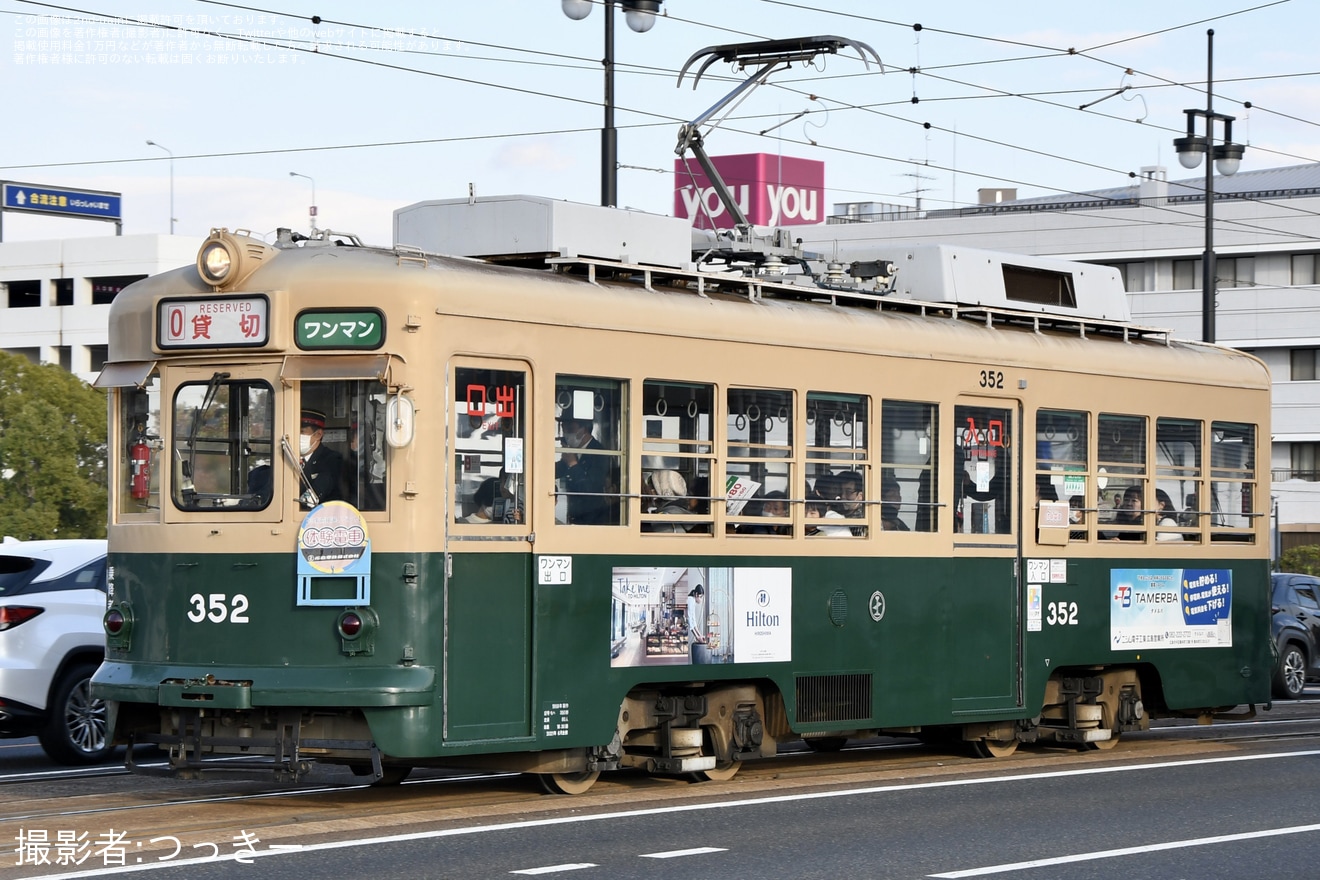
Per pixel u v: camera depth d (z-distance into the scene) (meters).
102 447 52.38
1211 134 32.91
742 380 13.32
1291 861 10.03
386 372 11.36
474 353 11.71
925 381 14.74
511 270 12.25
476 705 11.59
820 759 15.52
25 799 12.34
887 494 14.41
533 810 11.70
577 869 9.44
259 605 11.56
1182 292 63.12
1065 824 11.38
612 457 12.50
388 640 11.31
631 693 12.77
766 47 16.73
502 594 11.79
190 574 11.77
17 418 50.50
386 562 11.35
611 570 12.41
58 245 83.81
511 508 11.91
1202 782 13.70
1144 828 11.24
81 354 83.12
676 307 12.96
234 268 11.74
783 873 9.45
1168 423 17.09
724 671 13.09
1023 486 15.55
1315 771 14.52
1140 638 16.66
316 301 11.55
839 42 16.34
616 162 22.05
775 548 13.49
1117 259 64.38
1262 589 18.11
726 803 12.12
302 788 13.02
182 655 11.77
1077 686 16.23
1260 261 62.41
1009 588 15.41
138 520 12.08
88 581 15.80
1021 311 16.17
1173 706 17.06
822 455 13.91
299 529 11.52
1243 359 18.20
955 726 15.60
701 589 12.97
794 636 13.62
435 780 13.42
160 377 12.04
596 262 12.70
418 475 11.40
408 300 11.45
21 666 15.03
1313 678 26.61
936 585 14.76
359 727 11.37
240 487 11.73
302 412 11.62
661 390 12.80
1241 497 17.94
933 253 15.82
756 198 66.12
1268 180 70.12
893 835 10.81
